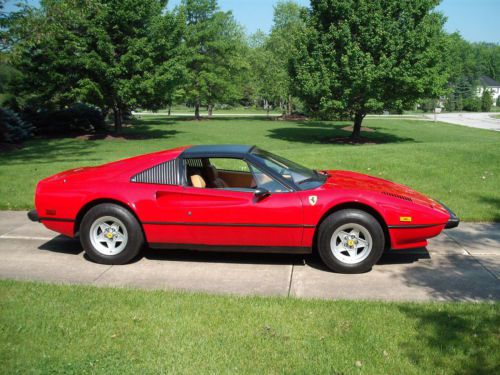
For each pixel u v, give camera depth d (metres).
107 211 5.56
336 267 5.28
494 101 130.00
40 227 7.31
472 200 8.30
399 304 4.24
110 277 5.25
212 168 5.84
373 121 49.97
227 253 6.09
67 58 27.34
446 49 25.62
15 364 3.23
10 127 24.88
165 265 5.64
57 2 26.83
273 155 6.20
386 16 24.42
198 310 4.10
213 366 3.21
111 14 27.27
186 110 84.56
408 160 11.55
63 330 3.71
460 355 3.29
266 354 3.35
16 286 4.70
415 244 5.38
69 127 31.95
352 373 3.10
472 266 5.49
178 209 5.42
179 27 29.42
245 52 58.50
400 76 24.25
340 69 25.09
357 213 5.20
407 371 3.12
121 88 27.58
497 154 11.80
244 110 85.31
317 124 44.09
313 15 27.03
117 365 3.22
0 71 34.09
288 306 4.19
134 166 5.73
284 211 5.25
